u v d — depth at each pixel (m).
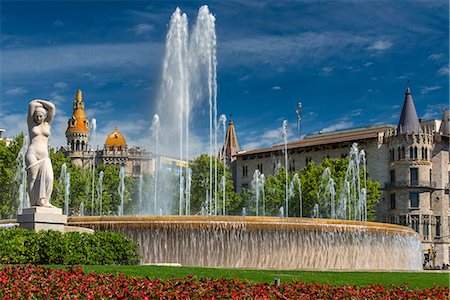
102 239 22.78
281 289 15.37
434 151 106.88
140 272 18.84
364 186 96.38
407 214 103.88
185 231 26.56
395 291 16.27
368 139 110.38
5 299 13.02
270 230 27.23
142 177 114.56
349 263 29.39
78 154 181.25
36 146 23.67
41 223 22.92
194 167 105.00
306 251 27.92
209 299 13.43
